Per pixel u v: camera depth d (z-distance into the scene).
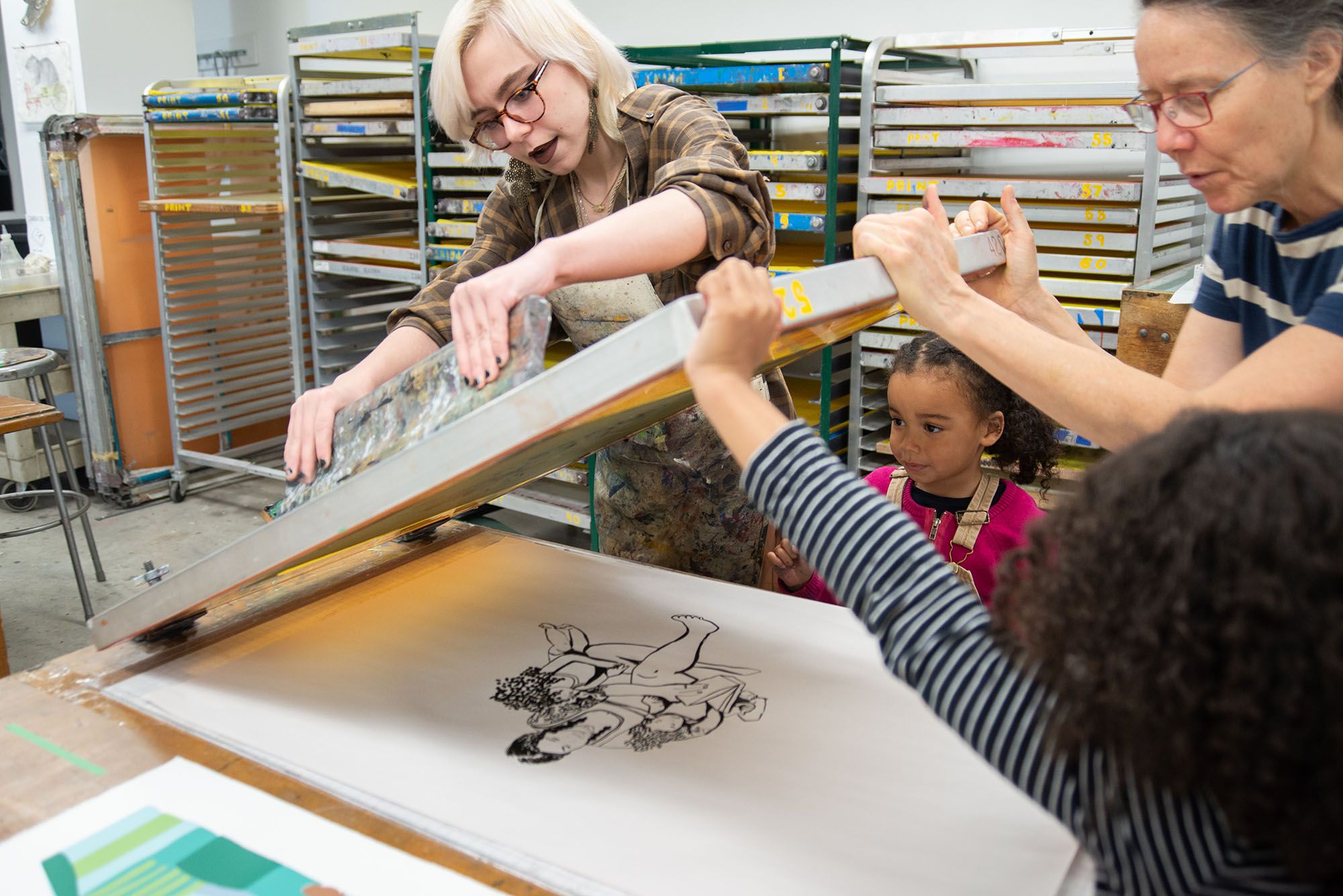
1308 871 0.43
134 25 3.93
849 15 2.96
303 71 3.29
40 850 0.72
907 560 0.57
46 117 4.00
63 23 3.81
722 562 1.61
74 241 3.50
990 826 0.77
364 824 0.76
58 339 4.42
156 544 3.42
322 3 4.21
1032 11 2.69
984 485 1.50
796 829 0.76
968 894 0.69
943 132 2.25
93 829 0.75
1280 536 0.42
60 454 3.82
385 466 0.77
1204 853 0.45
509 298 0.79
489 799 0.80
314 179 3.22
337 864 0.71
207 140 3.62
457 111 1.24
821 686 0.99
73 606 2.96
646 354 0.64
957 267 0.91
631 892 0.68
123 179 3.61
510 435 0.70
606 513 1.65
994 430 1.48
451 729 0.91
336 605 1.19
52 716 0.92
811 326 0.80
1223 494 0.44
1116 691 0.45
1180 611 0.44
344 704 0.95
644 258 0.96
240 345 3.86
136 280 3.70
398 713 0.94
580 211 1.40
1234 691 0.42
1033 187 2.18
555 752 0.87
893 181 2.35
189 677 1.01
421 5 3.90
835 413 2.67
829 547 0.58
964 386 1.40
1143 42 0.81
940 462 1.44
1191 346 1.07
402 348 1.21
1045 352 0.84
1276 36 0.75
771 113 2.43
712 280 0.64
